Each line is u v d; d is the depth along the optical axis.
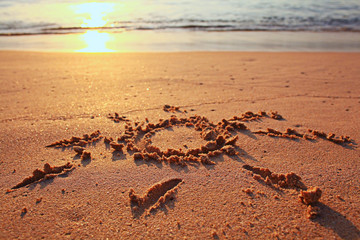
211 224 0.50
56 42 2.74
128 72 1.60
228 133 0.82
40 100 1.12
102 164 0.68
